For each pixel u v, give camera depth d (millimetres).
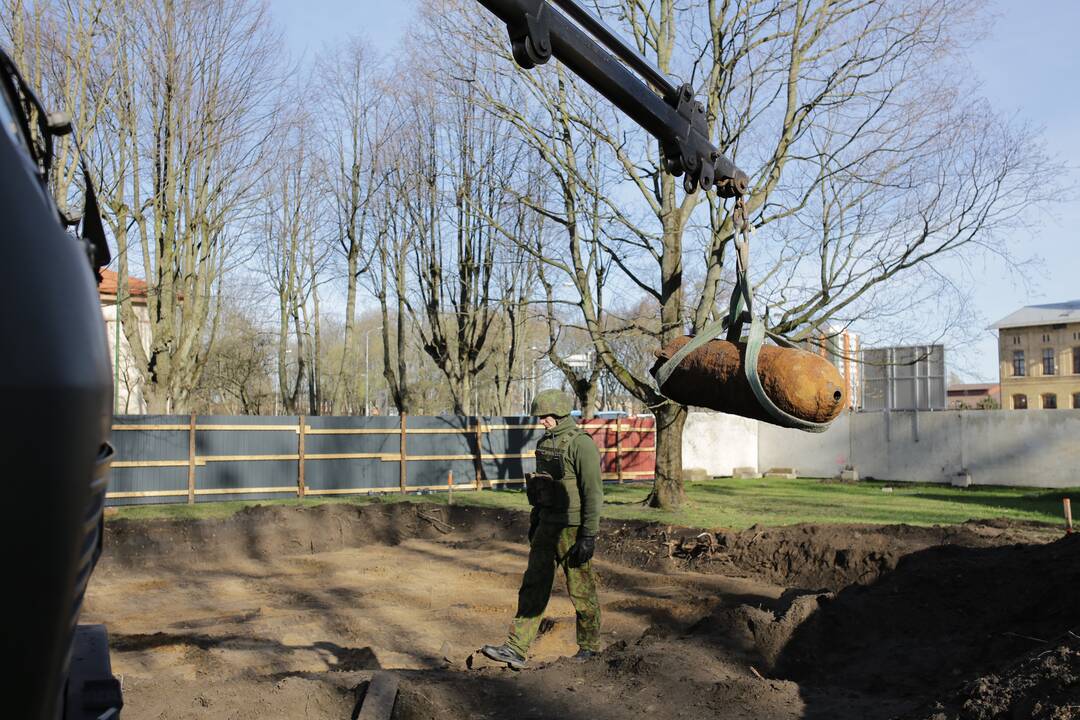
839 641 6934
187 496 19281
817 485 25516
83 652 3117
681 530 13250
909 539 11211
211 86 20125
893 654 6668
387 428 22016
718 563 11688
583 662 6191
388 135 27078
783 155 16547
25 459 1386
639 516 15719
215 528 14414
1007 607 7156
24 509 1384
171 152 20000
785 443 30156
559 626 8711
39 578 1412
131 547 13422
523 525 15656
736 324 3814
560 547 6570
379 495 21438
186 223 21062
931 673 6223
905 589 7863
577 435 6605
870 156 16078
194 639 8320
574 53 3607
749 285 3693
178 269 21312
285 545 14672
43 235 1554
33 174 1673
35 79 16438
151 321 20859
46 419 1417
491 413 41688
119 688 2848
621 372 17297
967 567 7934
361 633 8852
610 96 3857
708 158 4238
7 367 1380
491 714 5199
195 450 19438
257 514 15062
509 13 3385
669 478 17469
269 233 31016
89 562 1771
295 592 11117
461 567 12898
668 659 6027
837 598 7391
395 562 13555
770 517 15578
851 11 16156
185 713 4992
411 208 26672
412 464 22344
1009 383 64125
